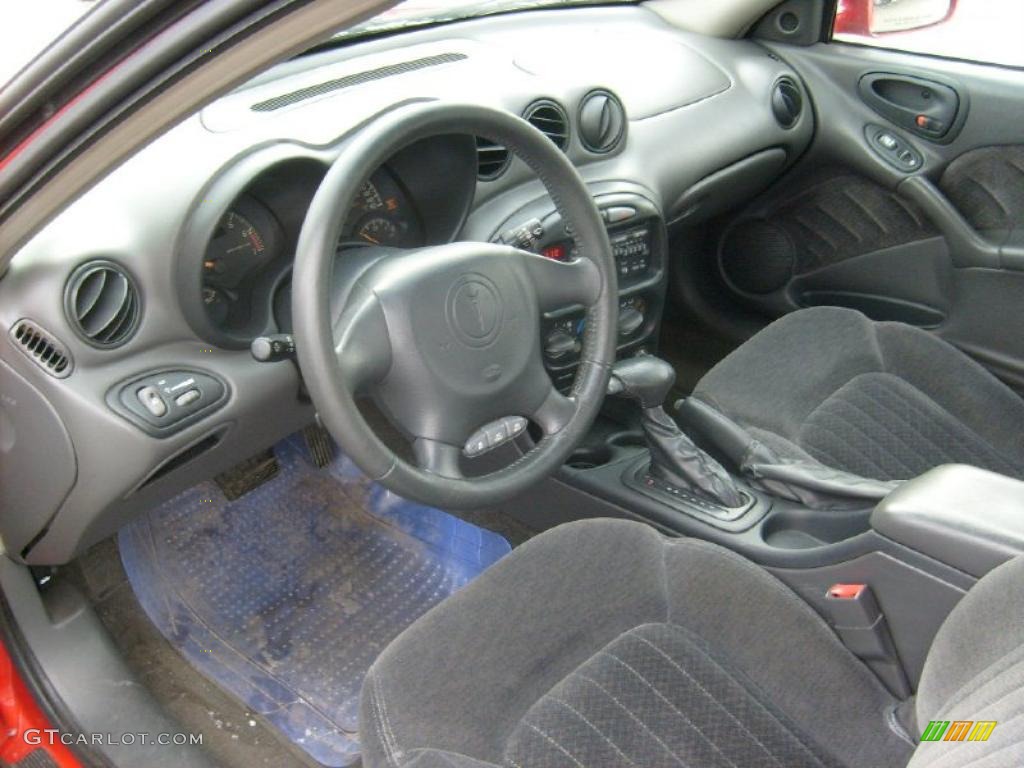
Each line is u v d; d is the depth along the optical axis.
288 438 2.15
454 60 1.77
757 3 2.10
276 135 1.39
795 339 1.83
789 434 1.69
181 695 1.76
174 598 1.92
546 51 1.90
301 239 1.10
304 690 1.77
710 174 1.99
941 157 2.03
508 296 1.26
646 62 2.00
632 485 1.67
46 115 0.90
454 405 1.23
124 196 1.31
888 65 2.06
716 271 2.46
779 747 1.11
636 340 1.92
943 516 1.13
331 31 0.83
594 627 1.23
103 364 1.33
